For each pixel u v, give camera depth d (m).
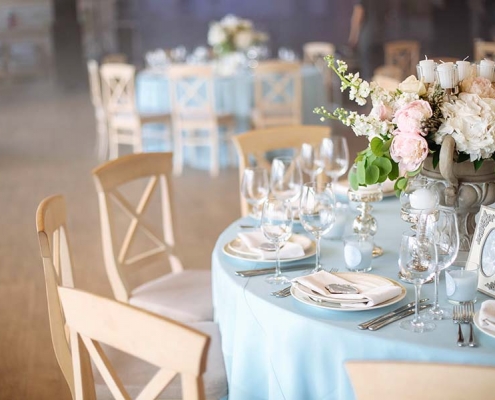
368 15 12.23
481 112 1.90
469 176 1.99
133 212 2.88
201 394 1.34
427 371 1.21
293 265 2.12
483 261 1.91
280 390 1.81
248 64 7.67
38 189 6.53
